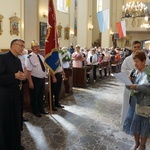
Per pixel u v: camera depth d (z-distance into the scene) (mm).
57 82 5066
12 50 2844
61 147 3309
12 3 9984
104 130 3990
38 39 10227
